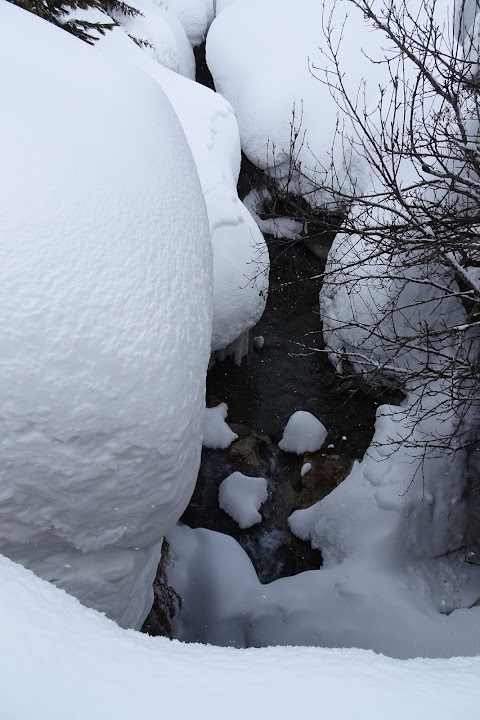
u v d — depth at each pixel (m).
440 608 7.61
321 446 10.05
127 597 4.63
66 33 5.36
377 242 6.91
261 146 12.38
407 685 1.86
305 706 1.74
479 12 9.11
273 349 11.51
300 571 8.85
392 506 7.99
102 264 3.62
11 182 3.55
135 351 3.64
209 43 14.37
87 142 4.02
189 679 1.81
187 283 4.12
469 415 8.55
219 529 9.34
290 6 13.53
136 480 3.87
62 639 1.83
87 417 3.53
